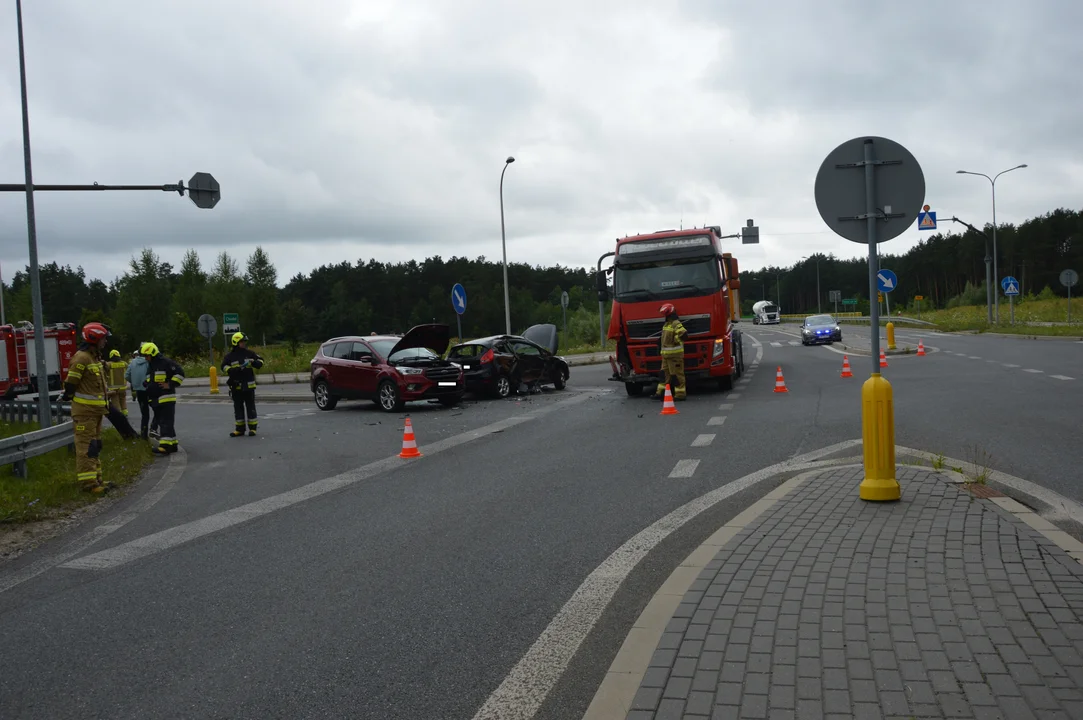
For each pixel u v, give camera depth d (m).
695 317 19.52
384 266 134.12
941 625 4.38
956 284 135.88
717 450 11.53
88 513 10.04
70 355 33.19
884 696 3.67
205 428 19.84
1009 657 3.96
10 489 10.78
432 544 7.35
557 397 22.36
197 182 20.52
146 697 4.41
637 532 7.34
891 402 7.32
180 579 6.70
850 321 87.19
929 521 6.51
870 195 7.59
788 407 16.12
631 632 4.74
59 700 4.42
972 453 10.05
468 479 10.52
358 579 6.39
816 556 5.78
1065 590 4.79
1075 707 3.48
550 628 5.11
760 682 3.89
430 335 21.97
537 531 7.59
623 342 20.11
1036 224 118.38
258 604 5.91
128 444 16.16
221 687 4.48
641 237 20.06
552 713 3.99
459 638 5.03
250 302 97.88
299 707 4.18
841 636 4.33
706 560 5.97
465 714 4.02
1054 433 11.26
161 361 15.39
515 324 123.81
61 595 6.46
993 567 5.26
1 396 31.19
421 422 17.92
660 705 3.75
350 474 11.56
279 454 14.29
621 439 13.24
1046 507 7.25
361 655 4.83
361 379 21.52
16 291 145.50
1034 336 40.38
